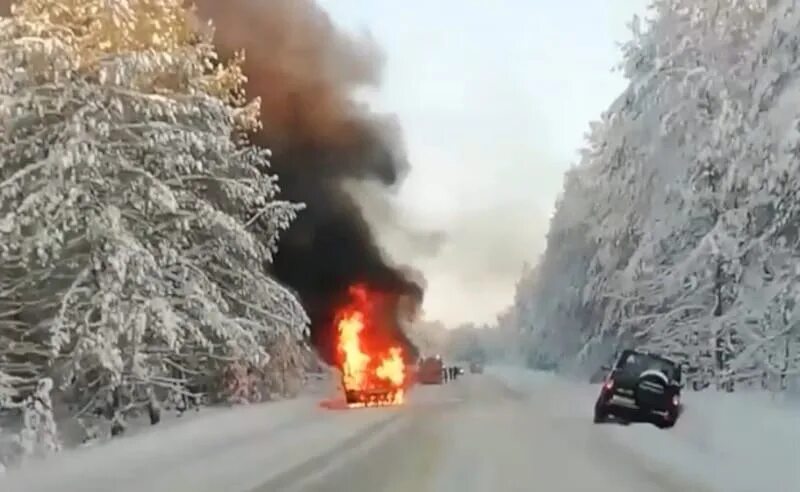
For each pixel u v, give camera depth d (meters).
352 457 15.52
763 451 13.23
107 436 21.64
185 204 22.58
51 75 19.73
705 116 32.09
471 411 28.59
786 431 13.38
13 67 19.41
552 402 34.00
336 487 11.91
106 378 21.66
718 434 15.95
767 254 28.55
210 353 22.20
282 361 32.16
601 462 14.68
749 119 27.31
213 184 24.42
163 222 22.03
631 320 39.12
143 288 20.03
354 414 26.72
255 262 25.38
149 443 15.73
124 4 20.33
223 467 13.50
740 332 29.95
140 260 19.53
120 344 20.55
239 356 22.12
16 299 21.80
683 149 32.97
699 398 23.09
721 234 30.19
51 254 19.80
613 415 22.52
